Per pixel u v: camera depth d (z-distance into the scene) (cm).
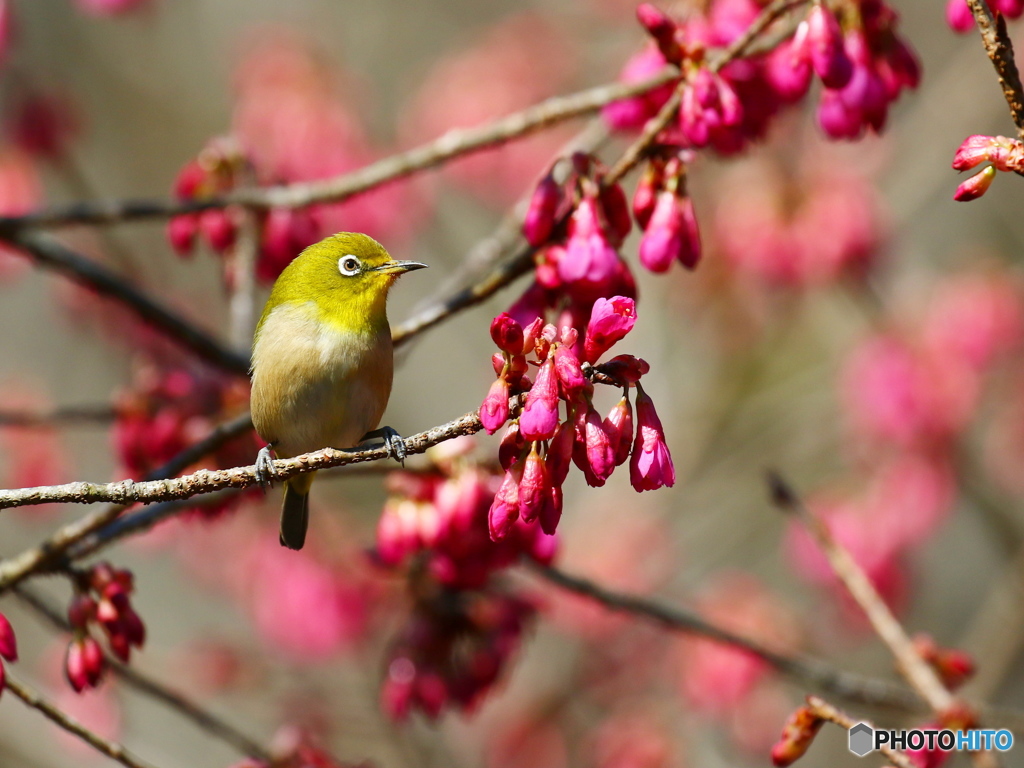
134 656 1416
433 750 1454
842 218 1428
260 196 929
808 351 1798
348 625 1350
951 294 1495
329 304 776
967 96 1636
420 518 832
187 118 2081
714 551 1725
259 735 1546
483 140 877
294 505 838
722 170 1667
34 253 982
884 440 1454
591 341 538
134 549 1606
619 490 1683
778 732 1362
